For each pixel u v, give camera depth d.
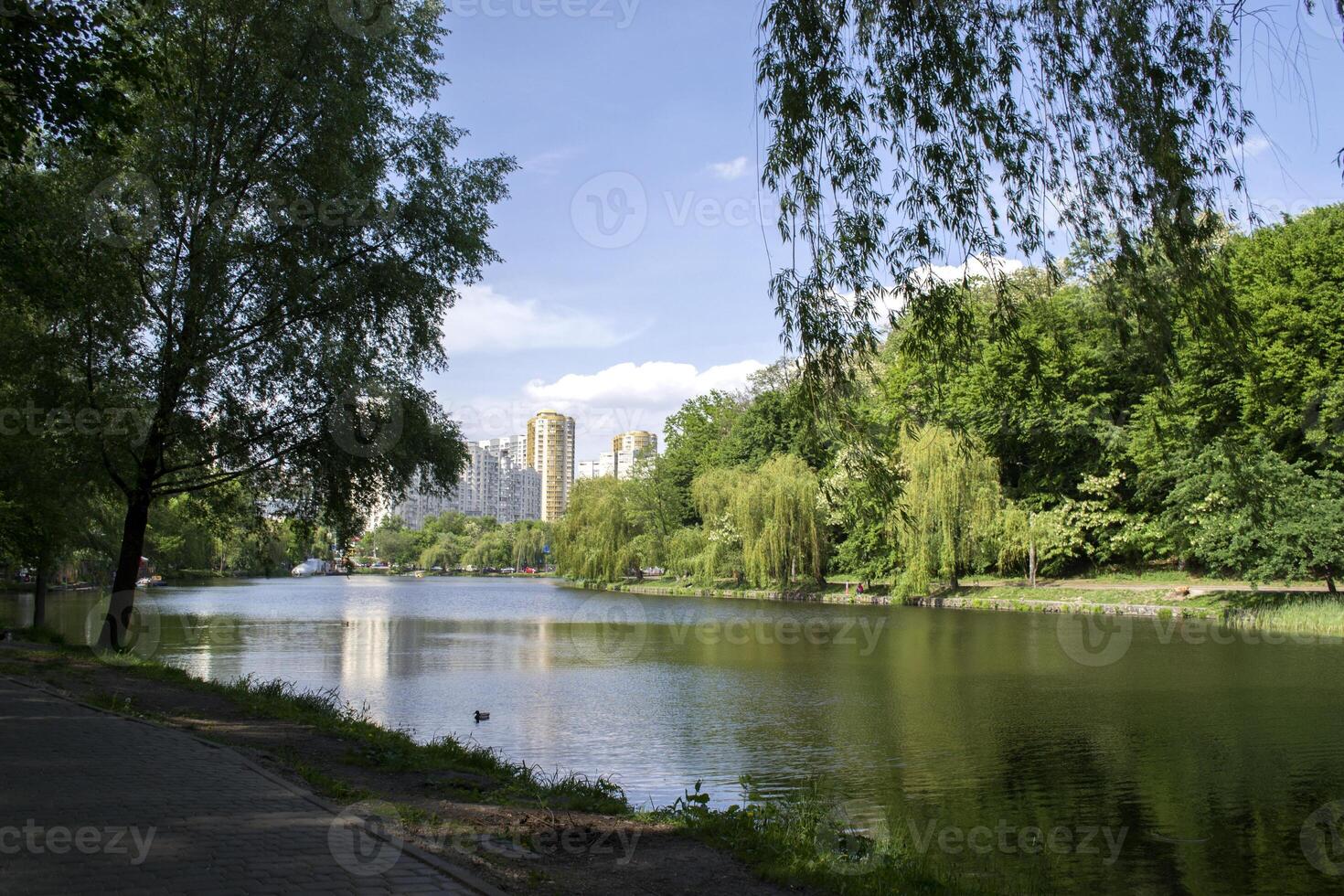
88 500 25.50
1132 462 42.78
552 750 14.36
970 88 8.45
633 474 73.00
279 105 17.14
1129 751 14.24
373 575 146.75
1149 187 8.24
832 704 18.61
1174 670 22.48
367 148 17.77
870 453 9.08
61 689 12.56
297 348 16.88
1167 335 8.74
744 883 6.18
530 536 127.38
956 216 8.55
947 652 27.23
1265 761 13.52
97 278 14.96
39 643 21.16
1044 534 43.44
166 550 58.31
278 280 16.64
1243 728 15.84
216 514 20.58
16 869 4.98
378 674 23.25
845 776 12.76
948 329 8.80
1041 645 28.22
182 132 16.77
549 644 30.91
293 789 7.31
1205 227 8.38
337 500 18.62
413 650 28.89
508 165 19.08
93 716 10.41
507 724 16.45
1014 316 9.00
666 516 71.25
